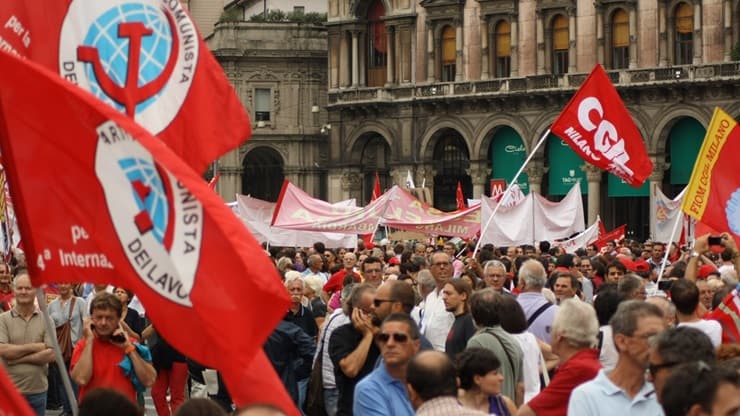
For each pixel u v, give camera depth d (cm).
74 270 1518
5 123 1500
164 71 1806
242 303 1427
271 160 12169
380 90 10994
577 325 1702
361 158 11325
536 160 10162
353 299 2097
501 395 1862
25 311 2477
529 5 10262
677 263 3353
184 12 1805
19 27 1794
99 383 2055
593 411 1502
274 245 5772
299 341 2455
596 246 5650
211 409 1383
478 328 2069
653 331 1487
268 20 12031
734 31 9325
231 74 11969
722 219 2747
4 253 3850
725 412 1183
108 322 2048
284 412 1227
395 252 5422
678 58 9594
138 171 1475
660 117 9619
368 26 11238
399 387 1727
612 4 9819
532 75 10169
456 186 10844
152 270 1464
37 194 1512
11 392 1194
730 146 2741
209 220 1436
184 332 1453
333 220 5453
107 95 1803
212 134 1811
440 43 10788
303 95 12012
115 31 1802
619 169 3525
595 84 3500
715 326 2109
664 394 1210
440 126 10694
